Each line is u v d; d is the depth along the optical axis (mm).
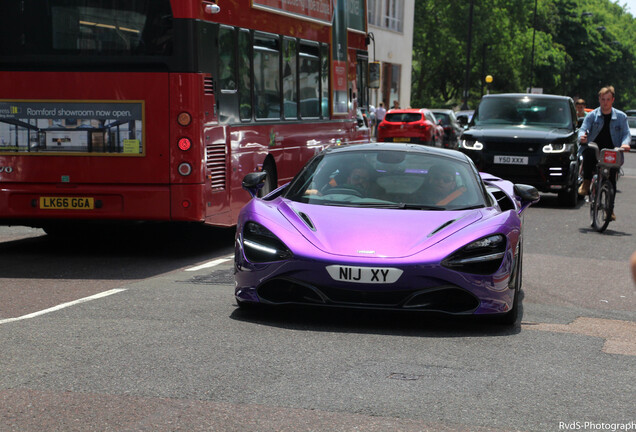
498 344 6723
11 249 12383
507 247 7238
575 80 113125
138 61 10914
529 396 5301
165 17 10867
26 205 11180
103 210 11117
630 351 6633
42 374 5562
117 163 11039
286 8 14133
